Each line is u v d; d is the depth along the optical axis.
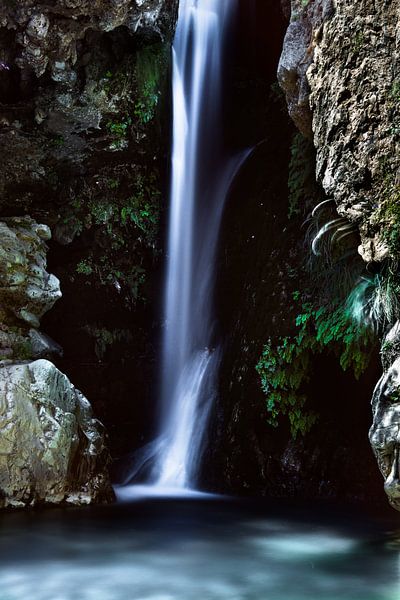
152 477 10.38
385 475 5.13
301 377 8.74
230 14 12.53
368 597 4.86
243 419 9.46
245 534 6.86
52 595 4.93
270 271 9.72
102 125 10.30
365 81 5.61
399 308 5.41
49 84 9.36
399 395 5.02
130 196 11.62
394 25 5.41
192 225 11.72
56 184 11.08
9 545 6.33
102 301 11.84
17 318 9.38
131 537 6.69
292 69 6.56
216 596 4.90
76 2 7.92
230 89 12.32
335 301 7.62
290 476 9.04
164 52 10.56
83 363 11.67
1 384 7.88
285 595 4.93
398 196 5.37
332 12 5.94
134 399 11.80
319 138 6.16
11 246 9.29
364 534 6.88
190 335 11.34
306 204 8.76
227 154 12.01
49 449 7.93
